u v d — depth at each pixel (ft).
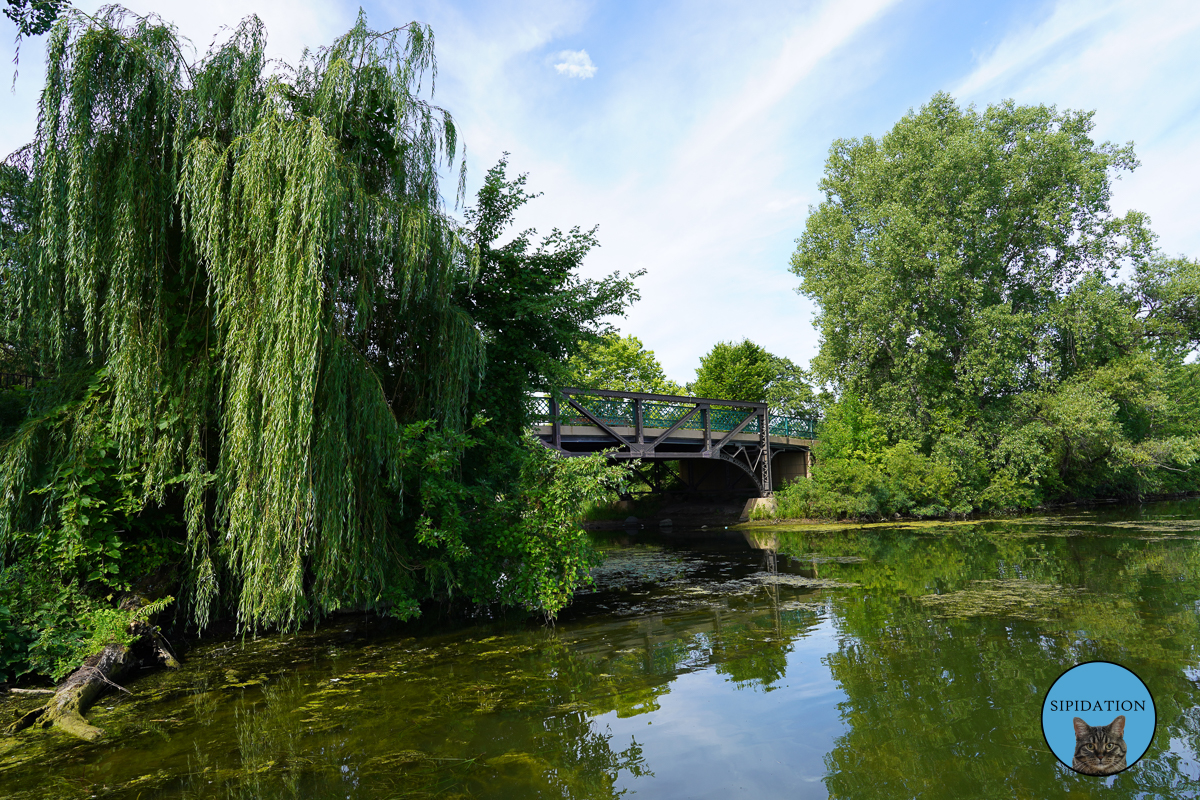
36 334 23.93
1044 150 86.02
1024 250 92.22
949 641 22.57
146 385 21.35
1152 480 93.20
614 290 39.17
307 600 23.54
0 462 20.93
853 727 15.20
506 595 28.99
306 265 20.38
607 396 69.51
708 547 61.57
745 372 130.41
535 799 12.01
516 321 36.24
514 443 32.37
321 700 18.28
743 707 16.87
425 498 25.80
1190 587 30.71
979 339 84.33
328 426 21.56
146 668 21.86
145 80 21.76
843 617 27.53
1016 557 44.11
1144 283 91.97
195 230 20.75
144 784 13.05
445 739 15.17
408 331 27.94
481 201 36.81
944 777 12.50
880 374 95.96
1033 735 14.39
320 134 20.67
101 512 22.17
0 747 15.17
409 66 24.47
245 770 13.64
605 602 33.42
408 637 26.30
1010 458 84.33
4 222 23.79
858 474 84.48
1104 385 83.76
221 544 22.72
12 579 20.47
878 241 88.33
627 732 15.40
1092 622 24.40
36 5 27.43
